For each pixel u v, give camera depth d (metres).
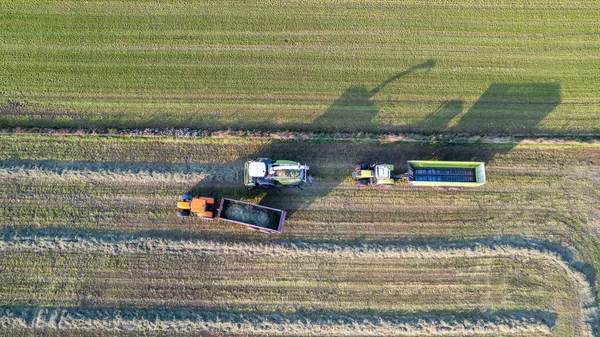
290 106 23.16
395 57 23.78
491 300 21.09
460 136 22.39
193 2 24.47
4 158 22.58
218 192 22.28
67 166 22.36
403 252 21.36
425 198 22.09
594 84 23.23
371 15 24.36
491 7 24.38
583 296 20.88
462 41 23.97
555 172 22.28
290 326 20.70
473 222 21.88
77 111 23.16
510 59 23.70
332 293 21.23
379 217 21.94
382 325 20.70
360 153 22.62
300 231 21.80
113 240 21.48
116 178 22.30
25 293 21.08
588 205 21.94
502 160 22.45
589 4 24.31
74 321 20.58
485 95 23.22
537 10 24.36
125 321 20.61
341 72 23.59
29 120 23.02
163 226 21.89
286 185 21.92
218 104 23.22
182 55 23.86
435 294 21.19
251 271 21.44
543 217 21.88
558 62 23.61
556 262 21.30
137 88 23.44
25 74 23.59
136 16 24.38
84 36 24.12
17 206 22.02
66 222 21.89
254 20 24.33
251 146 22.75
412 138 22.36
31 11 24.39
